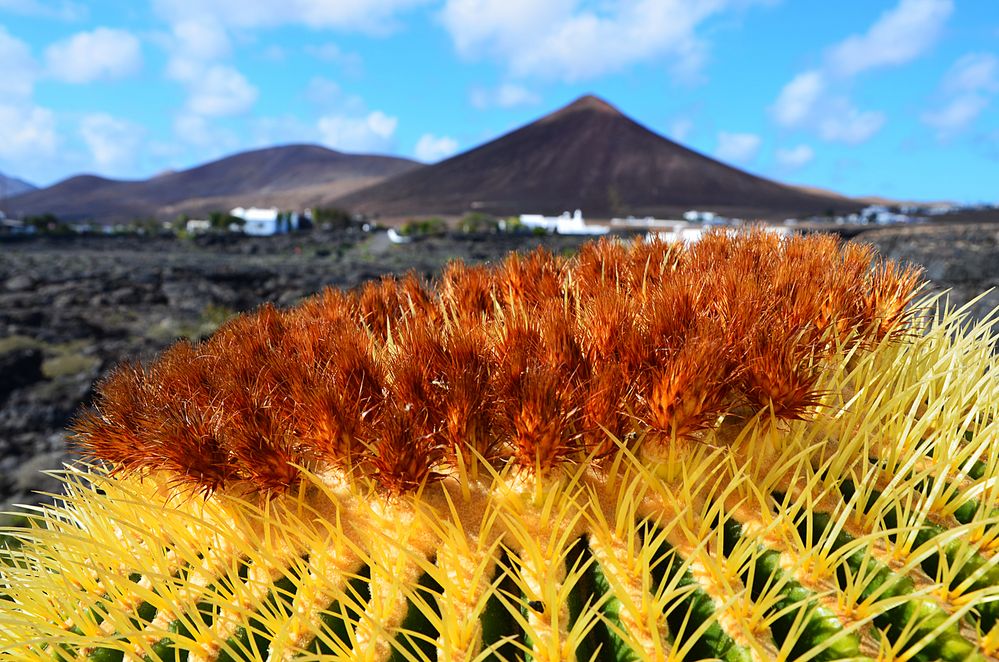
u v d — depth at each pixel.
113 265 7.17
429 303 0.47
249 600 0.27
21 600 0.34
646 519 0.27
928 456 0.33
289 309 0.50
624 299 0.34
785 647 0.24
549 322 0.32
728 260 0.41
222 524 0.29
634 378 0.29
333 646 0.24
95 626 0.30
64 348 3.28
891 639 0.26
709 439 0.30
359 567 0.27
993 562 0.26
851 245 0.43
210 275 5.70
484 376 0.30
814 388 0.31
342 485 0.31
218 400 0.32
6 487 1.71
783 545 0.27
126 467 0.33
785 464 0.29
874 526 0.28
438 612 0.26
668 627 0.25
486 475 0.30
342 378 0.31
